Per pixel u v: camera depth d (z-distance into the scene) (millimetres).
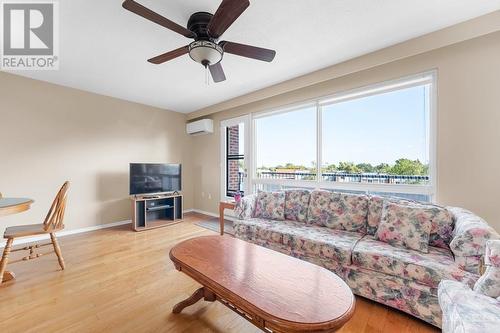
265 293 1163
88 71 2979
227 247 1797
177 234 3557
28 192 3146
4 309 1687
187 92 3846
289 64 2820
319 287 1224
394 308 1711
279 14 1892
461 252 1472
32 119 3189
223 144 4668
